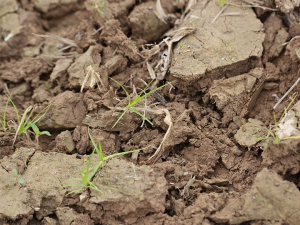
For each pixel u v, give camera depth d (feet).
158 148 2.28
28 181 2.21
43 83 2.54
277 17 2.49
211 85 2.35
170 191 2.23
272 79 2.38
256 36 2.42
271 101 2.37
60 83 2.49
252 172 2.24
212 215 2.14
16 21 2.68
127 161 2.29
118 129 2.34
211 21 2.47
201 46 2.40
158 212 2.15
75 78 2.44
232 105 2.32
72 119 2.38
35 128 2.32
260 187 2.12
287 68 2.39
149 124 2.35
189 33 2.43
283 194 2.10
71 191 2.19
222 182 2.23
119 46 2.48
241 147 2.29
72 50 2.58
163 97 2.40
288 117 2.22
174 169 2.24
